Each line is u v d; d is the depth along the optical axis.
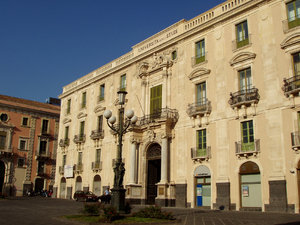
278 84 22.45
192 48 29.31
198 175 26.09
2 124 50.81
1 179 50.06
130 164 31.12
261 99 23.25
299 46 21.77
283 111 21.80
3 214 17.88
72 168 40.97
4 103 51.62
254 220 15.42
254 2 24.94
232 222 14.70
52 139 56.22
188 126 27.84
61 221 14.65
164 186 27.52
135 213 15.45
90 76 42.56
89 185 37.62
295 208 19.98
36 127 54.69
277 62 22.83
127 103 35.12
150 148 31.22
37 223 13.89
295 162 20.53
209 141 25.91
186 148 27.58
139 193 30.34
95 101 40.19
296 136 20.70
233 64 25.48
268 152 22.02
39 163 54.12
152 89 32.47
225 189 23.83
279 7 23.59
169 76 30.86
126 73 36.38
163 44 31.86
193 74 28.42
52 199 38.88
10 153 50.78
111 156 35.34
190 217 17.05
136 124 32.62
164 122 28.75
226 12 26.72
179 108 29.09
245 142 23.64
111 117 17.31
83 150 40.19
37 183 53.38
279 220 15.30
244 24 25.83
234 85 25.14
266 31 23.98
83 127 41.66
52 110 57.28
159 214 14.93
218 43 27.17
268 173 21.73
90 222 13.36
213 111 26.20
